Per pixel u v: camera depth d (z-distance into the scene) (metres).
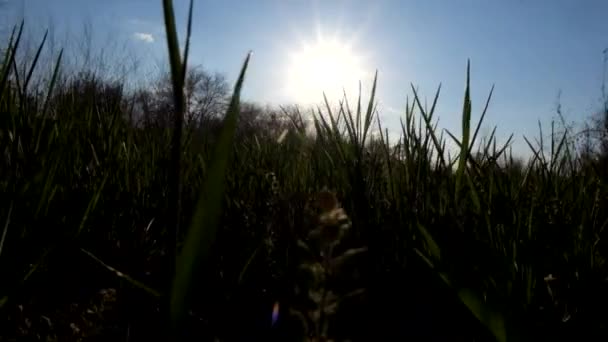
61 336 1.45
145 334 1.51
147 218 2.17
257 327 1.57
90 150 2.12
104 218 1.96
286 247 1.72
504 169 1.98
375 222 1.79
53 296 1.65
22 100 1.52
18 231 1.44
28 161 1.52
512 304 1.10
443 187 1.81
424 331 1.47
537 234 1.60
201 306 1.72
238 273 1.87
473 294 1.07
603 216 1.82
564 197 1.83
